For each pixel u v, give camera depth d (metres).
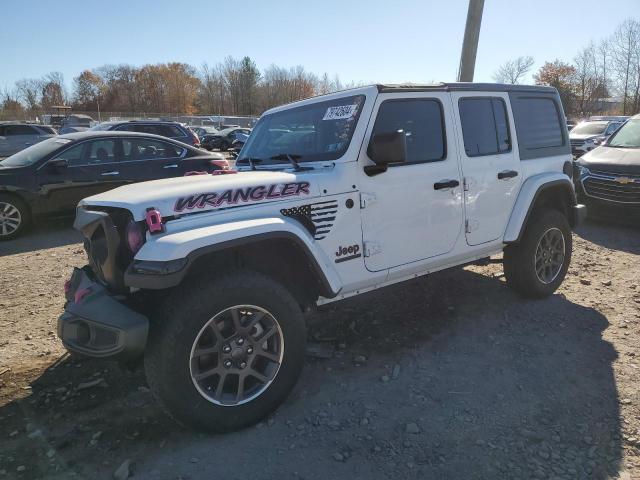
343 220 3.37
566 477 2.56
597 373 3.56
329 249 3.33
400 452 2.77
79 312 2.81
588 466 2.63
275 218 2.99
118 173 8.63
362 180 3.46
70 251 7.17
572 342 4.04
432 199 3.86
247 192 3.02
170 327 2.68
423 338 4.15
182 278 2.64
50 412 3.17
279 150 3.99
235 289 2.81
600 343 4.02
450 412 3.13
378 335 4.21
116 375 3.61
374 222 3.54
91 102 97.19
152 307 2.91
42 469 2.65
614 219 8.08
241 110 92.31
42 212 8.11
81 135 8.61
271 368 3.04
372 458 2.72
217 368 2.86
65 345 2.85
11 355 3.92
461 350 3.93
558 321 4.44
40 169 8.05
